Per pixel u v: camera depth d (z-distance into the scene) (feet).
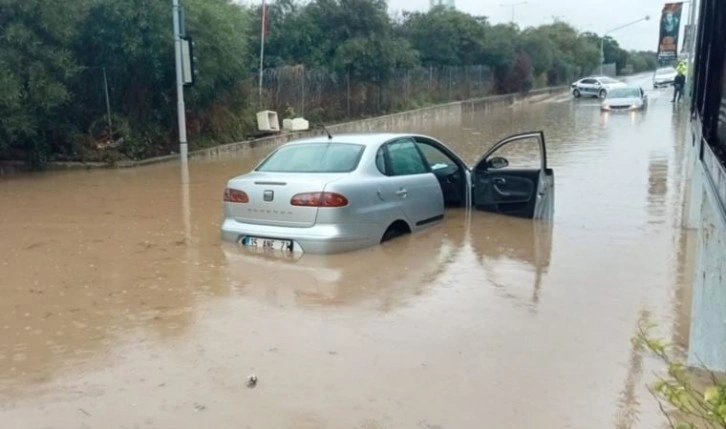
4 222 29.37
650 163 46.91
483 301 18.37
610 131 72.79
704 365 13.21
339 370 14.03
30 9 43.50
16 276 21.08
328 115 84.74
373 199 23.91
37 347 15.43
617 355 14.64
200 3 54.75
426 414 12.18
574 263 22.18
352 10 89.97
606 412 12.17
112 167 48.49
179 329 16.48
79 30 48.37
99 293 19.34
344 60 88.07
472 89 138.92
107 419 12.17
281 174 24.02
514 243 24.89
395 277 20.65
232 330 16.38
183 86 49.93
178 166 49.90
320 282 20.11
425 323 16.71
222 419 12.10
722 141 10.04
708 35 11.90
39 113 45.78
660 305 17.87
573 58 220.84
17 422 12.10
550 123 89.15
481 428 11.69
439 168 30.99
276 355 14.84
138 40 49.06
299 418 12.09
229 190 24.41
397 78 104.12
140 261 22.74
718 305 12.80
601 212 30.55
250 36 75.56
